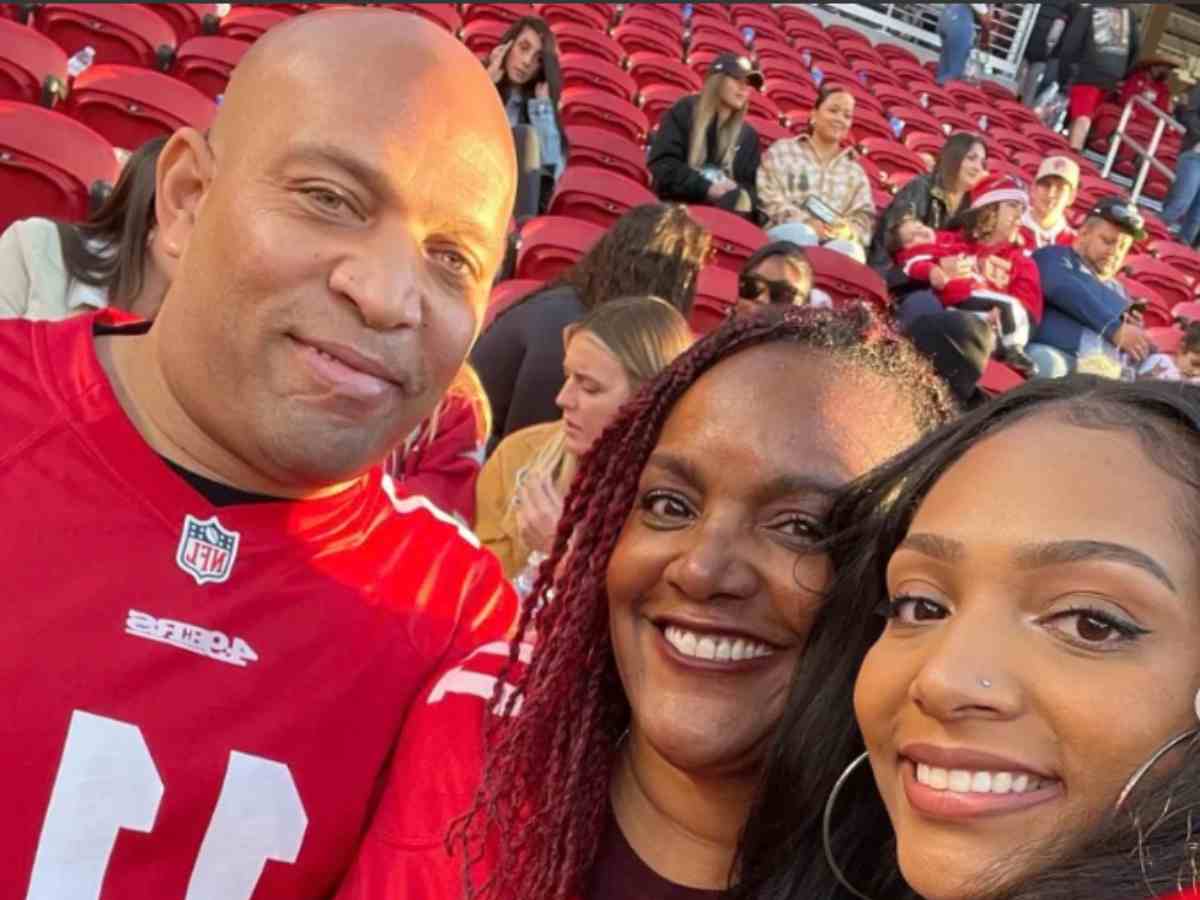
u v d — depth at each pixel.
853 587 0.48
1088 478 0.37
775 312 0.52
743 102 2.93
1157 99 5.91
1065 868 0.34
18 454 0.52
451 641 0.60
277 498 0.55
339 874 0.56
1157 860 0.33
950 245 2.49
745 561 0.49
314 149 0.49
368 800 0.56
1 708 0.49
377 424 0.52
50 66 2.05
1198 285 4.33
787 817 0.49
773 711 0.50
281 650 0.54
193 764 0.51
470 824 0.52
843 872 0.49
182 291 0.52
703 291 2.08
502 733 0.53
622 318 1.03
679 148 2.91
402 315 0.50
